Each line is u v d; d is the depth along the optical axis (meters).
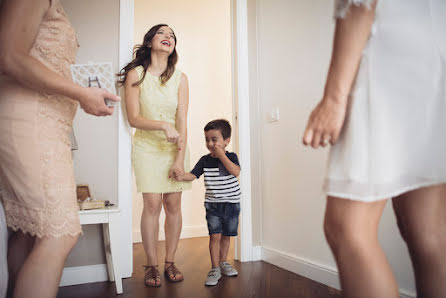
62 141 0.85
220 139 2.02
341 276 0.62
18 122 0.77
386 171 0.59
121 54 2.11
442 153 0.64
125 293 1.67
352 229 0.61
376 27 0.63
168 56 2.07
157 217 1.96
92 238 1.98
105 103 0.87
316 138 0.64
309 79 1.86
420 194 0.71
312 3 1.85
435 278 0.70
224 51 3.80
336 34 0.63
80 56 2.05
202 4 3.74
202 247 2.87
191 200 3.48
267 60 2.28
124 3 2.14
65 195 0.82
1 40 0.72
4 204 0.84
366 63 0.63
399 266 1.32
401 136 0.61
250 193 2.34
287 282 1.77
